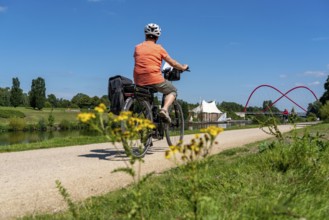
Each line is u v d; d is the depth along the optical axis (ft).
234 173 13.20
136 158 7.78
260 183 11.37
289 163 13.41
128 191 12.22
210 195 10.27
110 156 23.06
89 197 12.62
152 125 7.90
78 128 311.47
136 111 21.31
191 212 8.17
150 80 21.68
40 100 504.02
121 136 7.45
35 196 13.14
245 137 37.99
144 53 21.88
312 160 13.20
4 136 214.69
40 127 292.40
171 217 9.03
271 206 8.63
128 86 20.58
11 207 11.86
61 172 17.46
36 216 10.39
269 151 15.19
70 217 9.77
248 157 16.48
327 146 16.28
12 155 23.97
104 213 10.01
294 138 15.39
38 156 23.31
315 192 10.77
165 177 14.05
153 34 22.38
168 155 6.96
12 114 379.96
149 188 11.89
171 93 22.35
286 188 10.89
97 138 36.99
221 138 36.37
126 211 9.89
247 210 8.73
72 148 28.07
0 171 17.89
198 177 7.63
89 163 20.07
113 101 20.43
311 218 8.46
